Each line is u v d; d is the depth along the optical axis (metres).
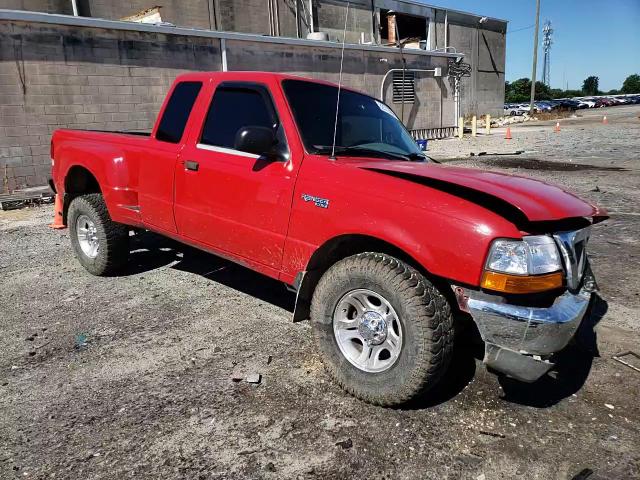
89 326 4.18
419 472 2.51
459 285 2.71
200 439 2.75
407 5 32.16
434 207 2.77
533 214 2.62
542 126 33.25
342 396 3.16
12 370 3.49
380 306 3.00
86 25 11.46
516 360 2.64
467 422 2.91
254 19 23.62
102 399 3.12
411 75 22.42
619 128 27.92
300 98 3.71
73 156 5.32
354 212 3.02
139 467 2.54
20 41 10.67
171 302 4.69
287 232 3.41
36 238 7.14
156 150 4.46
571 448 2.69
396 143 4.16
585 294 2.99
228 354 3.71
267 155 3.57
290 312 4.49
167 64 13.13
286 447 2.69
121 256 5.24
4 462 2.57
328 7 27.12
